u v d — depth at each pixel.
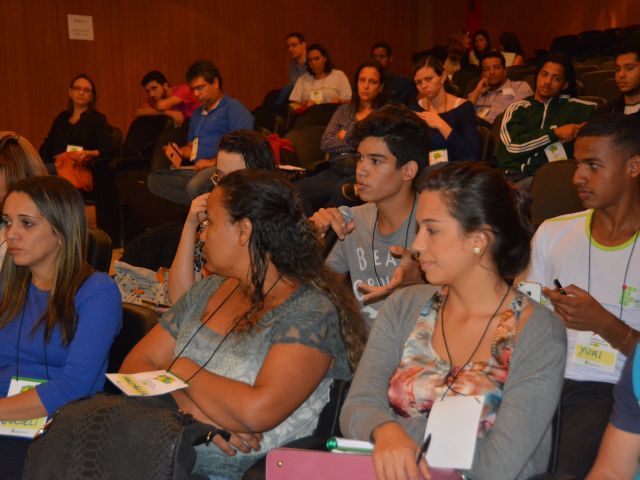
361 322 1.87
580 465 1.76
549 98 4.64
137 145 6.84
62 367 2.11
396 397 1.63
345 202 3.78
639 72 4.45
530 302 1.62
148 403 1.68
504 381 1.55
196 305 1.95
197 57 9.45
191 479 1.60
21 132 8.18
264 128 6.38
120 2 8.71
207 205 1.85
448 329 1.66
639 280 2.13
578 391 2.00
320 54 7.84
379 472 1.42
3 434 2.02
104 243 2.61
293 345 1.72
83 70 8.52
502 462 1.46
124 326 2.19
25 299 2.19
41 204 2.09
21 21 8.05
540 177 3.35
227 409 1.70
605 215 2.18
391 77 6.17
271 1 10.09
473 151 4.77
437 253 1.60
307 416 1.80
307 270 1.84
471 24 12.77
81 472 1.54
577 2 12.30
